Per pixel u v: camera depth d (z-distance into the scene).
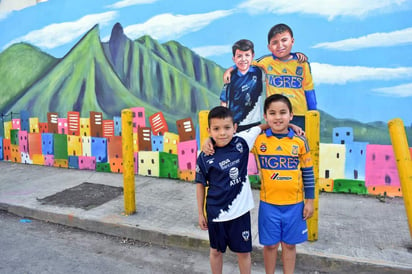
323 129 5.03
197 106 5.72
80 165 6.89
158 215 4.34
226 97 5.50
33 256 3.58
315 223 3.46
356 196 4.93
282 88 5.14
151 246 3.81
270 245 2.73
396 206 4.51
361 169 4.93
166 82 5.93
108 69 6.45
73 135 6.90
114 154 6.51
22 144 7.60
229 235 2.64
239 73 5.38
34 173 6.70
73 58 6.80
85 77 6.69
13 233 4.20
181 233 3.77
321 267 3.20
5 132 7.83
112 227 4.09
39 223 4.52
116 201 4.91
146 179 6.03
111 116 6.47
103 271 3.28
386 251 3.28
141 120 6.19
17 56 7.49
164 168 6.06
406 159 3.09
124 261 3.48
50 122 7.17
